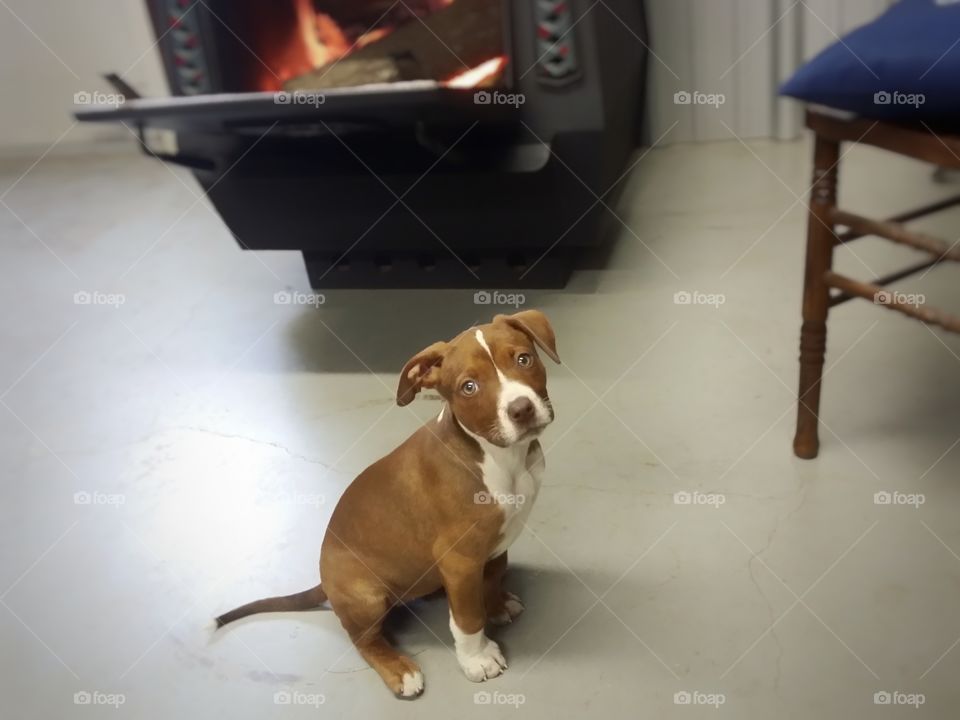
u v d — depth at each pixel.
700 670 1.35
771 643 1.38
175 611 1.62
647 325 2.24
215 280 2.83
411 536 1.32
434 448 1.28
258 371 2.32
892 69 1.30
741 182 2.91
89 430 2.19
